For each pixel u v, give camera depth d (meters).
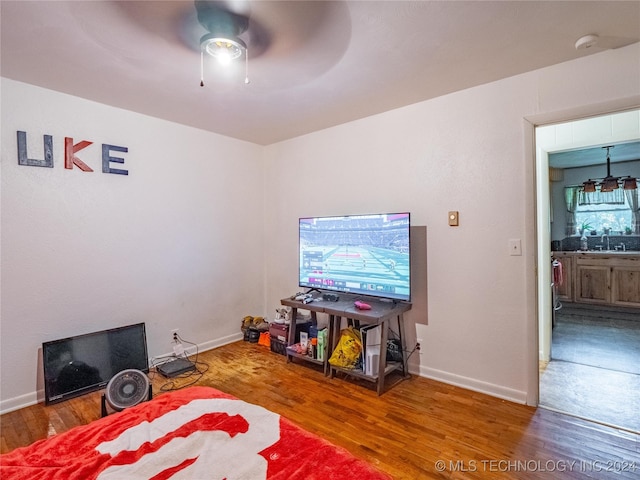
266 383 2.89
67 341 2.71
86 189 2.85
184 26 1.82
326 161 3.69
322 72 2.38
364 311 2.78
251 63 2.23
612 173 5.80
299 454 1.16
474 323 2.73
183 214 3.53
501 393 2.61
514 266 2.54
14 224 2.51
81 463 1.13
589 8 1.72
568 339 3.98
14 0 1.60
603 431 2.15
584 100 2.24
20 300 2.54
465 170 2.75
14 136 2.49
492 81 2.58
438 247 2.90
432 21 1.81
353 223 3.15
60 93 2.70
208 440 1.23
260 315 4.35
